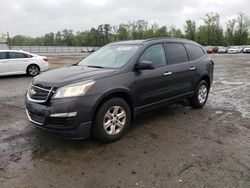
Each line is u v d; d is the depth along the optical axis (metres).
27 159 3.88
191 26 86.81
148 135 4.78
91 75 4.29
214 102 7.33
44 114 4.02
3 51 12.88
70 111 3.90
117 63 4.88
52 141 4.50
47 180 3.34
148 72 4.96
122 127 4.58
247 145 4.36
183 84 5.88
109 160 3.84
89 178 3.38
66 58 34.16
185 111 6.34
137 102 4.84
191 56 6.25
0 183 3.27
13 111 6.43
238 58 32.56
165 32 90.69
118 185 3.23
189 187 3.17
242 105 7.00
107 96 4.31
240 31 83.06
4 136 4.74
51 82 4.11
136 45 5.21
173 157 3.93
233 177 3.38
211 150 4.17
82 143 4.42
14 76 13.62
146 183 3.26
